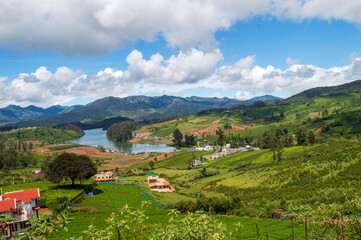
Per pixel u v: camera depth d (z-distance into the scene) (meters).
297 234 38.16
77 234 45.62
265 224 48.16
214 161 173.38
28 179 126.50
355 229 15.24
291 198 63.53
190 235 11.02
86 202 78.00
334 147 100.31
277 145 143.50
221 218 57.59
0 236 10.72
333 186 63.44
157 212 66.81
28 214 49.94
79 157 100.56
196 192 98.69
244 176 103.75
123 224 10.87
